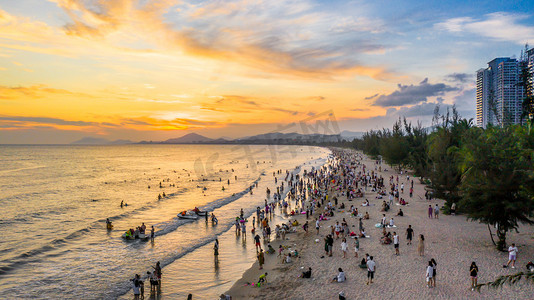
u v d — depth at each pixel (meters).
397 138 74.50
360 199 46.28
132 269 25.53
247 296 19.39
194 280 22.86
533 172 19.81
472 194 22.48
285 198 56.78
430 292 17.56
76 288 22.09
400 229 29.50
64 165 163.38
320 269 22.23
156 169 136.25
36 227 41.75
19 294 21.25
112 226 39.41
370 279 19.31
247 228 37.72
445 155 38.72
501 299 16.34
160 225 39.88
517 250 20.53
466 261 21.25
